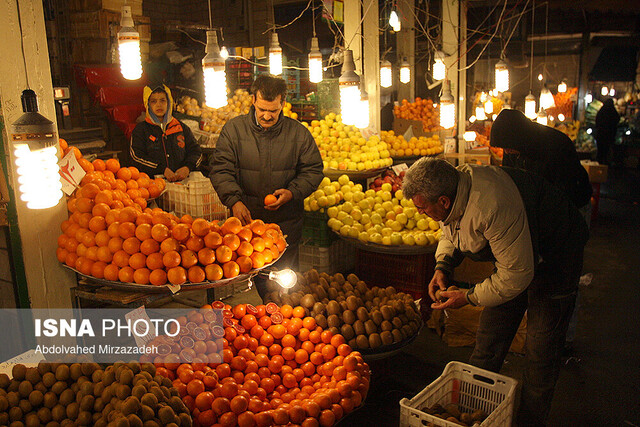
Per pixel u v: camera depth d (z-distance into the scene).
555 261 2.84
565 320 2.92
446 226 2.82
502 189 2.53
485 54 13.81
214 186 3.63
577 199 3.64
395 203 4.91
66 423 2.07
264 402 2.52
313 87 7.81
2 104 2.73
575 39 17.52
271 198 3.61
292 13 9.87
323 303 3.27
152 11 9.26
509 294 2.61
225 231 2.83
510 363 4.04
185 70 7.53
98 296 2.76
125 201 3.06
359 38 5.94
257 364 2.85
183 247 2.70
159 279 2.61
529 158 3.43
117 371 2.13
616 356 4.19
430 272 4.53
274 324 3.03
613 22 15.02
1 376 2.21
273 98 3.50
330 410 2.65
